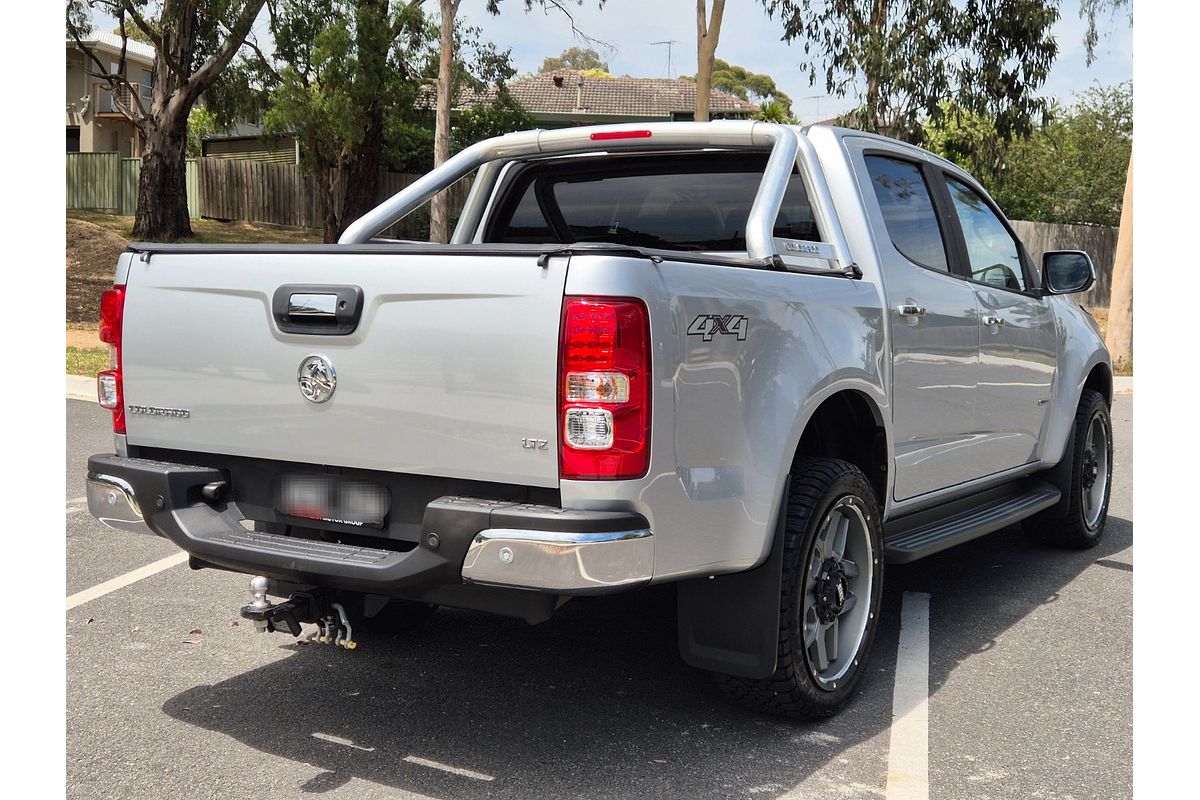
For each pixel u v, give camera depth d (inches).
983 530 186.9
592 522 110.3
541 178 191.8
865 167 170.6
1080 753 134.9
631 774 127.5
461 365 117.3
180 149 1006.4
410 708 146.9
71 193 1254.3
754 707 141.9
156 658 164.7
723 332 123.4
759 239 142.9
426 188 182.7
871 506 150.8
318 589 132.0
